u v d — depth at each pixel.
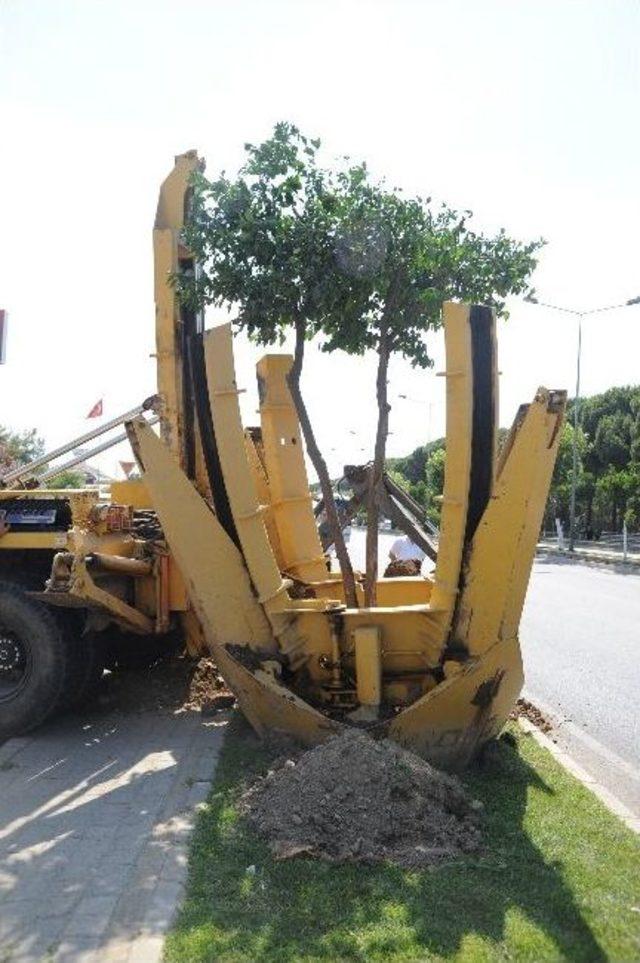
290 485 8.05
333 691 6.43
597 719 9.09
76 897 4.41
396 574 9.51
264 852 4.87
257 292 6.41
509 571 5.95
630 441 48.19
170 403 8.17
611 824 5.43
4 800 5.95
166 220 8.22
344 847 4.84
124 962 3.78
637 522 44.47
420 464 75.69
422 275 6.62
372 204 6.43
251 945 3.91
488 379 5.90
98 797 5.96
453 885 4.46
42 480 9.11
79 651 7.95
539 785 6.16
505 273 6.73
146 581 8.34
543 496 6.05
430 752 6.18
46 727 7.96
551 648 13.60
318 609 6.36
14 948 3.93
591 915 4.15
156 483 6.35
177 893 4.39
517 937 3.94
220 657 6.44
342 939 3.95
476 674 6.00
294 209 6.46
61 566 7.43
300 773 5.41
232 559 6.38
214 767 6.38
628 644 13.98
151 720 8.09
